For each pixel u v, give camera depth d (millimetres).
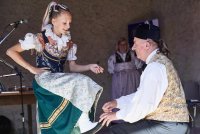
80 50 7922
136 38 2570
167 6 7785
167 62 2490
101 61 8047
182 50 7410
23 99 4160
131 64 7672
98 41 8031
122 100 2715
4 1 7254
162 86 2428
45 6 7516
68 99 2660
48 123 2684
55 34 2779
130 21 8180
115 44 8117
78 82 2689
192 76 7160
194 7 7117
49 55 2762
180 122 2467
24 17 7379
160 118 2471
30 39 2715
